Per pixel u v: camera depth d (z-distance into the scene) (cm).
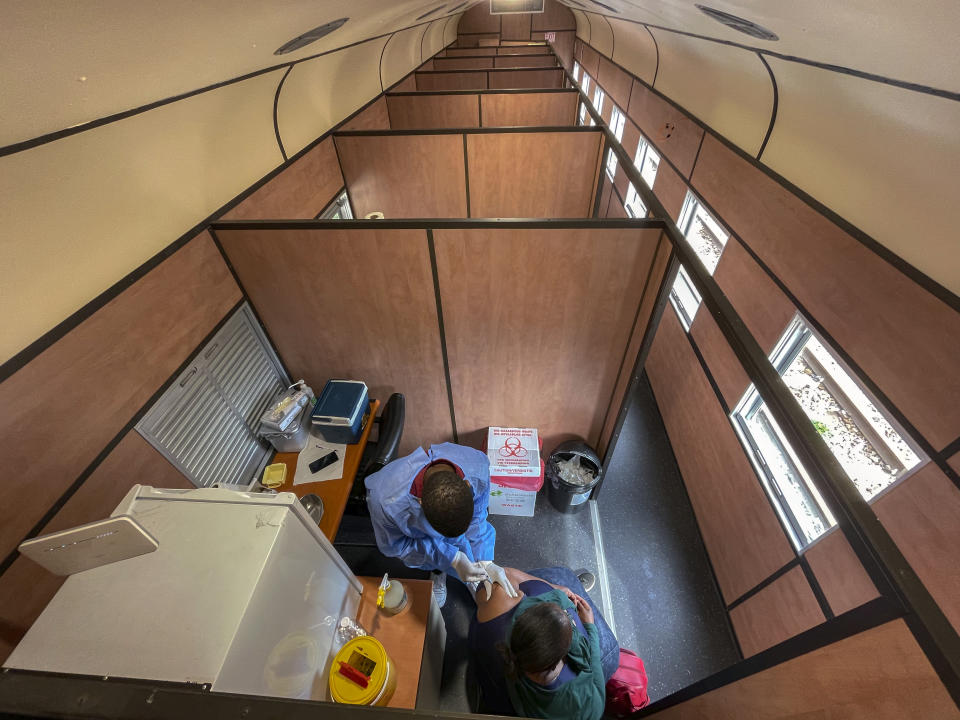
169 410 142
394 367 203
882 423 137
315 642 93
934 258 110
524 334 182
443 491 118
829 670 56
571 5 494
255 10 99
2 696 48
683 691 96
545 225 145
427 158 273
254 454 186
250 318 180
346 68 263
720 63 214
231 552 76
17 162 93
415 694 107
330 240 156
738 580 192
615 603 210
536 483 217
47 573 106
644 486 262
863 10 83
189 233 151
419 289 168
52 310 108
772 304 181
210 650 65
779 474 172
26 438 101
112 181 122
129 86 103
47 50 71
